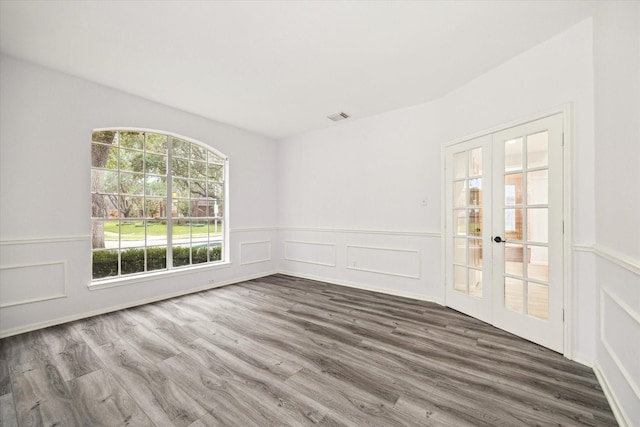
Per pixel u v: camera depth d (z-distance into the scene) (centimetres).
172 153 402
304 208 502
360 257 430
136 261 378
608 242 174
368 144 420
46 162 282
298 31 225
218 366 207
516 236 262
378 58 264
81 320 297
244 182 482
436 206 356
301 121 441
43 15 204
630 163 145
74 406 164
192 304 352
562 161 224
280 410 161
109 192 346
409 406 164
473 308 306
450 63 272
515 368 204
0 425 149
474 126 302
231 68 282
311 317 307
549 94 232
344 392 177
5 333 257
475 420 152
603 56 181
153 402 167
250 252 492
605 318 180
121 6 196
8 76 261
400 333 266
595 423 150
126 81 310
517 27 220
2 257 258
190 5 195
